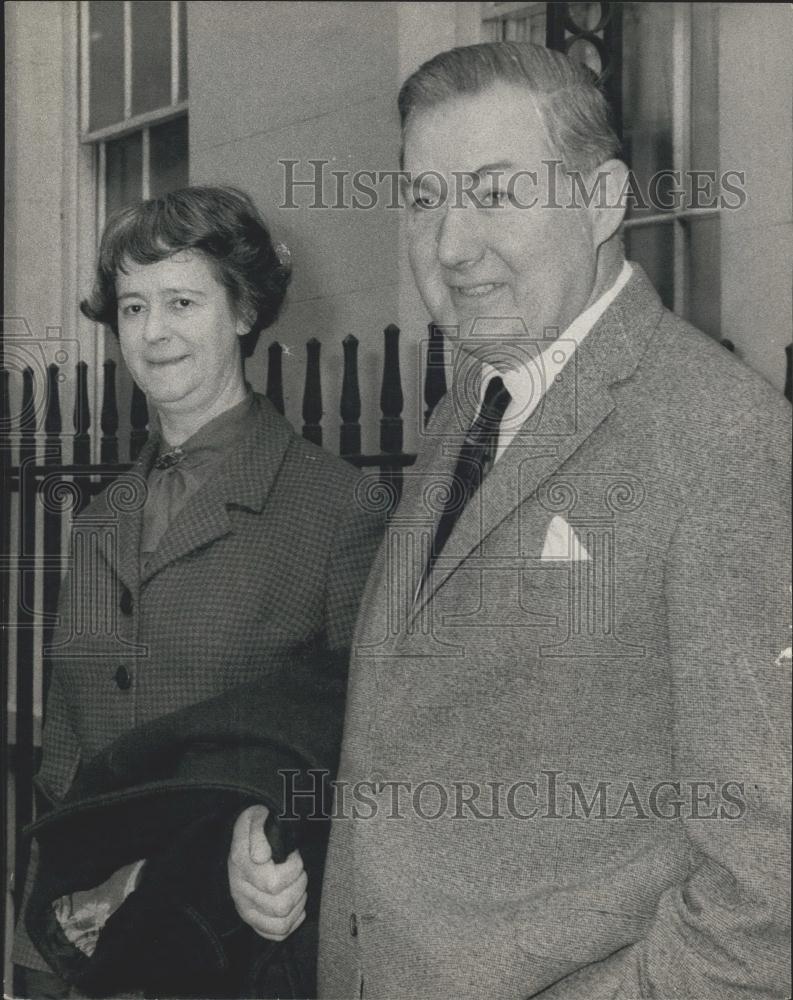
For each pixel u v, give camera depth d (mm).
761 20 1914
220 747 1454
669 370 1140
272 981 1429
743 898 1022
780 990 1019
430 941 1146
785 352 1800
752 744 1027
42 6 2461
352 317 2043
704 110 1966
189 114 2320
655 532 1090
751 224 1904
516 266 1199
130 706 1578
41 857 1531
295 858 1425
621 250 1238
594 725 1128
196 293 1646
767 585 1040
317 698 1486
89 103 2447
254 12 2223
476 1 2158
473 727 1168
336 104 2148
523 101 1203
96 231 2426
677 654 1061
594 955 1105
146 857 1482
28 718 2287
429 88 1234
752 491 1060
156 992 1479
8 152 2393
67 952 1526
